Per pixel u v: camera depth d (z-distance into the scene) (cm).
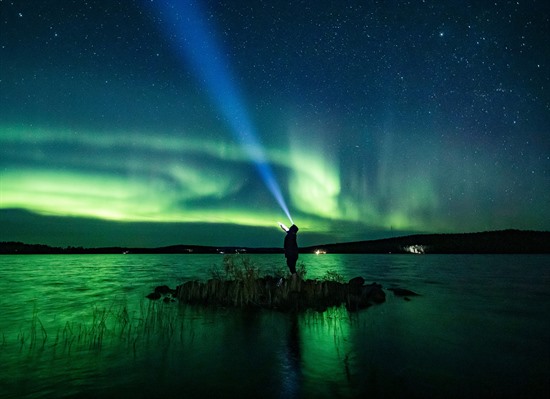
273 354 658
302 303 1181
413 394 477
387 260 5247
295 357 639
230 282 1456
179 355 657
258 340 759
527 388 496
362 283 1576
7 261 5406
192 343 740
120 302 1323
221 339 770
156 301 1342
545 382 518
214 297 1294
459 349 686
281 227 1420
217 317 1014
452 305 1197
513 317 995
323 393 481
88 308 1190
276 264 3912
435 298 1361
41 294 1570
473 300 1307
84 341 761
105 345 728
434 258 5906
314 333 817
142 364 605
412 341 744
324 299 1244
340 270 2986
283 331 839
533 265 3588
